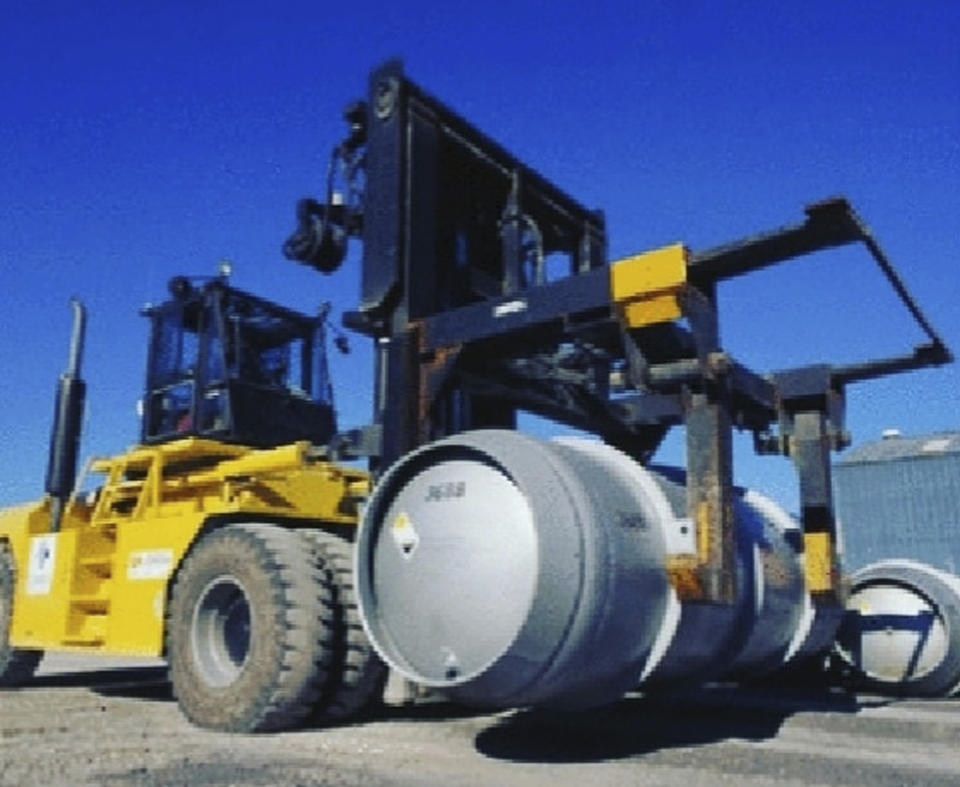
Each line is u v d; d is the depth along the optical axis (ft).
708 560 14.48
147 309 24.68
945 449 87.25
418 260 19.33
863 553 87.86
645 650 13.92
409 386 18.24
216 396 22.48
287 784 12.05
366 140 20.38
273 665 16.62
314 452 19.74
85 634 22.58
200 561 18.56
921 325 18.95
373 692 17.71
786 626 18.97
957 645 21.80
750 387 19.12
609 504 13.82
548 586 12.45
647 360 16.15
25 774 12.84
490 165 21.91
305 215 20.92
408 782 12.13
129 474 24.91
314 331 25.12
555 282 16.80
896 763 13.79
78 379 26.21
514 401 20.53
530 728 16.92
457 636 13.34
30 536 26.09
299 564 17.33
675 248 15.44
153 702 22.71
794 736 16.33
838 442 20.75
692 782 12.25
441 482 14.17
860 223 14.71
